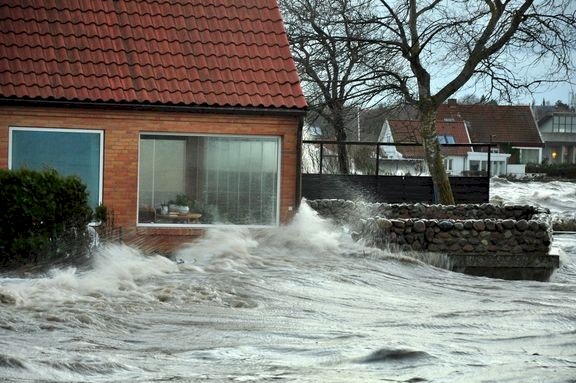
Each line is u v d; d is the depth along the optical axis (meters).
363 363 12.51
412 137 38.59
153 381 11.15
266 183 25.34
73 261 20.83
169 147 24.80
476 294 20.44
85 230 21.69
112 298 17.33
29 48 24.75
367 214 29.77
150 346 13.61
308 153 41.12
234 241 24.30
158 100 24.30
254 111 24.84
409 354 12.95
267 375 11.62
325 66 36.91
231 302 17.62
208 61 25.62
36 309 15.91
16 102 23.59
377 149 36.81
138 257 22.16
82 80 24.33
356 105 36.00
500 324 16.23
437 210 30.34
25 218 20.17
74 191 21.20
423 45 34.19
